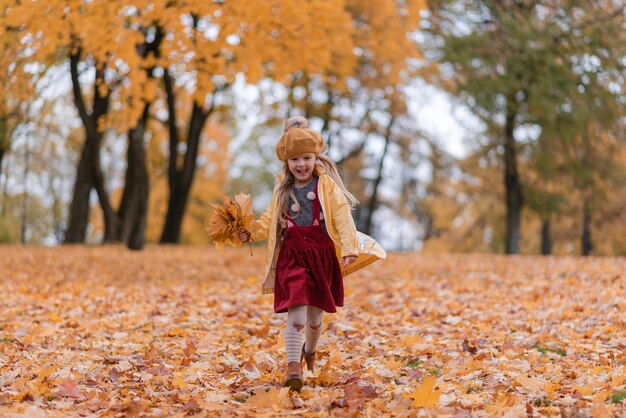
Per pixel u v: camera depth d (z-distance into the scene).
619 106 19.92
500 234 29.48
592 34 19.55
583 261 13.06
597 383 4.17
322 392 4.21
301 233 4.44
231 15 10.54
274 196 4.52
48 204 35.56
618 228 26.97
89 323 6.84
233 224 4.47
